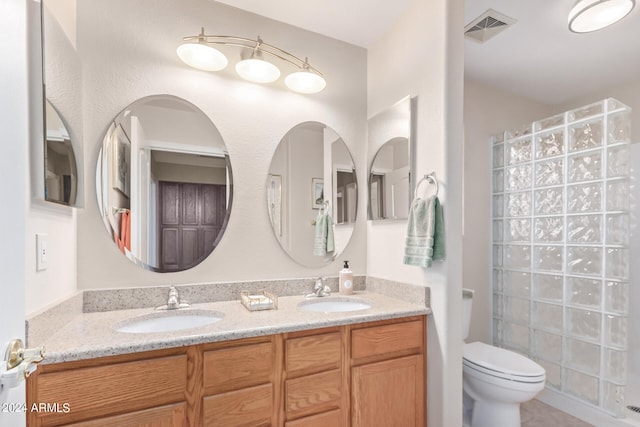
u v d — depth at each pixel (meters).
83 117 1.44
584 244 2.13
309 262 1.92
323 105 2.00
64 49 1.20
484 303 2.68
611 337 1.98
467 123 2.65
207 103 1.70
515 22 1.92
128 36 1.54
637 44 2.14
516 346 2.54
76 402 0.97
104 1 1.50
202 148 1.68
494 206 2.73
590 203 2.11
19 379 0.56
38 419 0.92
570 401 2.11
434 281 1.56
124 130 1.53
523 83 2.72
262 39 1.83
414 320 1.55
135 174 1.55
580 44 2.15
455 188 1.53
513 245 2.58
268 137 1.83
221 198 1.71
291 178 1.89
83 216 1.43
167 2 1.62
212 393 1.14
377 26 1.93
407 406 1.52
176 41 1.64
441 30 1.54
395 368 1.49
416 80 1.70
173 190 1.62
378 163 2.00
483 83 2.72
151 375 1.06
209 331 1.16
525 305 2.49
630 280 2.53
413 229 1.59
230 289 1.67
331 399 1.34
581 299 2.14
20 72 0.65
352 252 2.06
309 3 1.73
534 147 2.44
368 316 1.42
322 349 1.34
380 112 1.98
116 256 1.49
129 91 1.54
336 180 2.02
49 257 1.12
